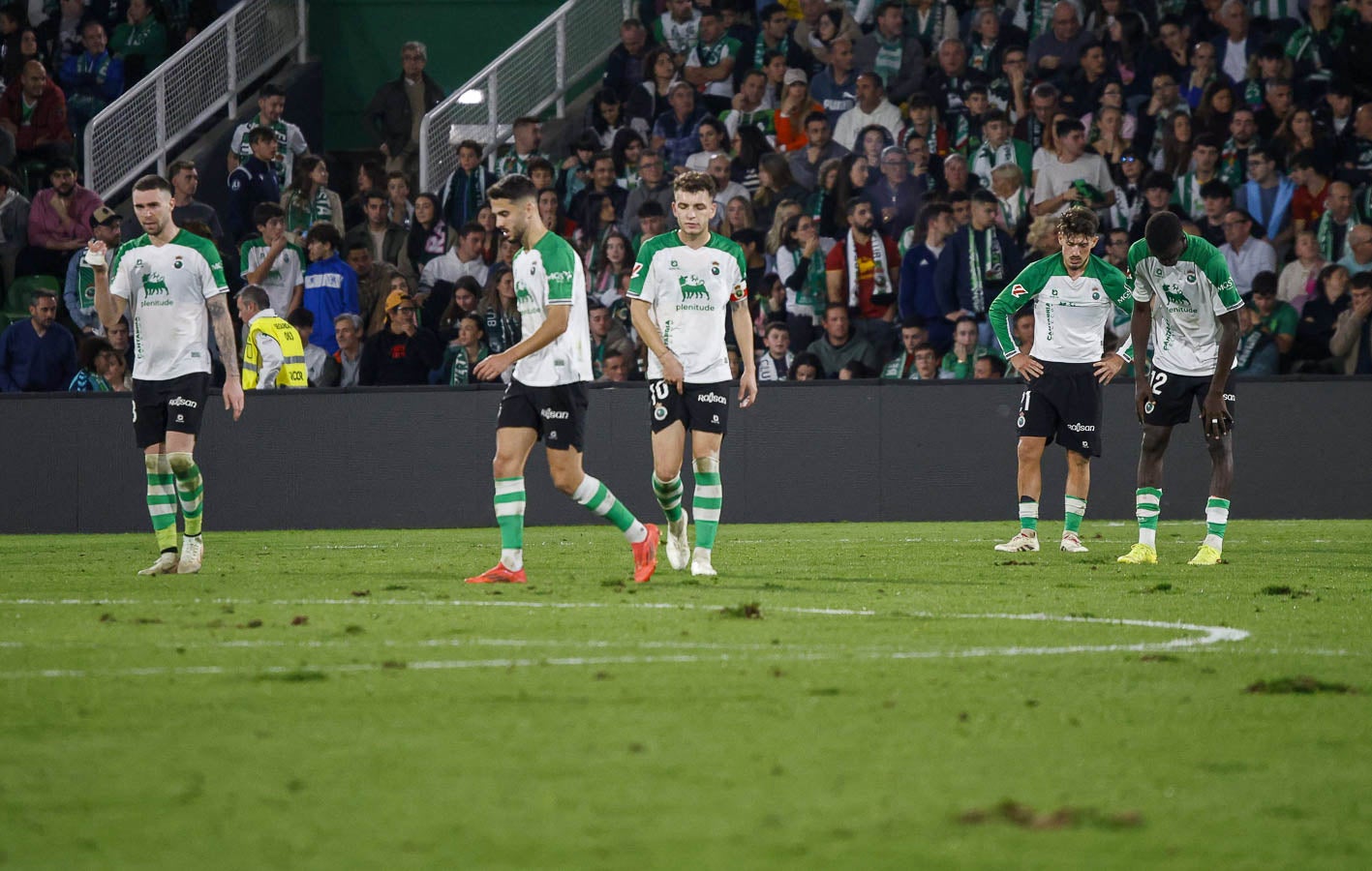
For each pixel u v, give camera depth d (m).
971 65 71.06
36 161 71.44
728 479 58.62
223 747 13.87
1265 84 68.31
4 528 57.00
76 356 61.09
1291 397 58.31
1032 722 15.16
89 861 10.26
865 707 15.89
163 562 33.94
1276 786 12.57
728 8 74.56
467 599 26.84
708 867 10.12
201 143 72.75
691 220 29.88
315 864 10.17
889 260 64.81
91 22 75.88
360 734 14.46
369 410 58.34
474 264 66.31
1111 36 70.69
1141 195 66.88
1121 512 58.78
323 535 52.84
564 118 75.06
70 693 16.67
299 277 64.88
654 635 21.59
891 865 10.21
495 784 12.45
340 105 81.38
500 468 30.00
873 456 58.69
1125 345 40.25
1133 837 10.98
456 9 82.19
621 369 61.22
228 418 57.91
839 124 70.19
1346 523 55.12
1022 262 63.09
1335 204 64.25
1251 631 22.66
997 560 37.31
